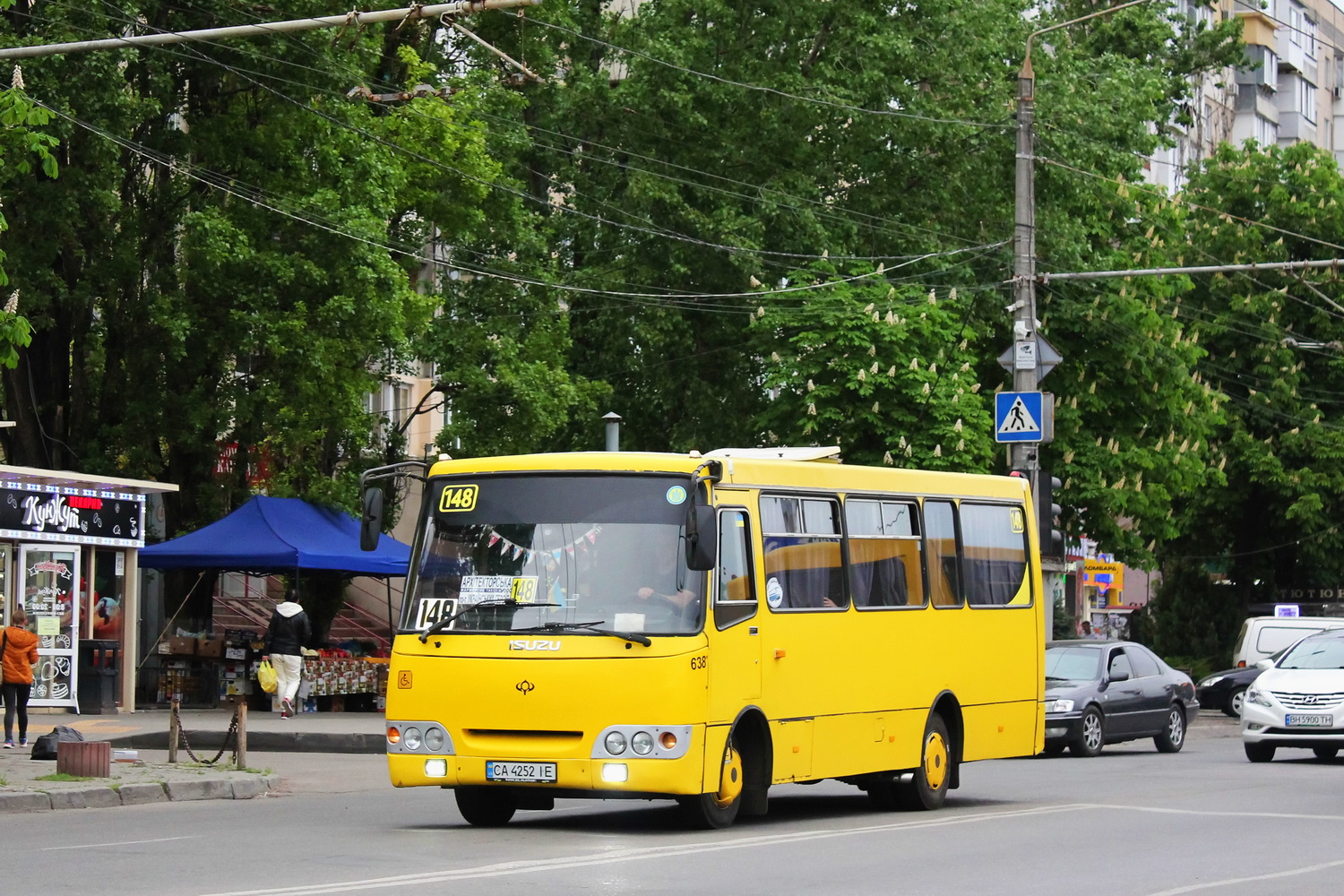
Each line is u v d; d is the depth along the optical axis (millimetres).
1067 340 58875
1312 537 78750
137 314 49188
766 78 56750
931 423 50281
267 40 47375
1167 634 82062
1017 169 44062
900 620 26312
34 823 23625
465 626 21938
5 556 43688
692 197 58312
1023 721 29578
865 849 20438
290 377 49656
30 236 45562
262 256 47500
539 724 21297
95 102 43188
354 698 52875
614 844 20547
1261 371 78188
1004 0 60438
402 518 71250
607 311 58812
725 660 22109
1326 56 140500
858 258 53281
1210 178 81062
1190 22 94750
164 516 55281
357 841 20938
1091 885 17234
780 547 23781
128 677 47562
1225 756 42875
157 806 26656
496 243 58219
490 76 57281
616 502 22172
